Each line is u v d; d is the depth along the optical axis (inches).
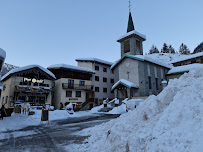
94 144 257.4
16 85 999.0
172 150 129.9
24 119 637.9
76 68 1314.0
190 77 244.4
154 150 140.3
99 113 922.1
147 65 1153.4
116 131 229.8
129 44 1421.0
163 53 3710.6
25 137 336.2
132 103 797.9
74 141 293.6
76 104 1284.4
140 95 1078.4
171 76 1279.5
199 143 120.1
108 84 1615.4
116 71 1342.3
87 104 1273.4
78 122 577.3
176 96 193.2
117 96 1195.9
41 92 1053.2
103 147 221.5
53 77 1168.2
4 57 481.1
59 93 1233.4
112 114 823.1
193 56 1425.9
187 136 134.3
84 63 1558.8
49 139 313.9
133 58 1174.3
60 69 1282.0
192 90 187.0
